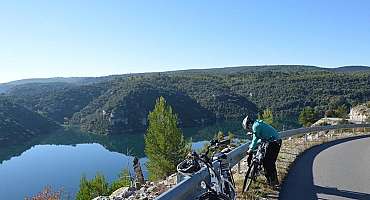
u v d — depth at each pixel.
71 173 100.44
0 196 83.38
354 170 12.24
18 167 113.06
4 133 150.62
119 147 131.88
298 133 22.59
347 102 146.88
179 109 161.75
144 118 167.38
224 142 6.00
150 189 11.45
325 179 10.70
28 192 86.06
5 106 174.88
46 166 111.44
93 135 164.50
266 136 9.27
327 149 18.39
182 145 41.41
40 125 180.12
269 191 9.04
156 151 40.75
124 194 11.95
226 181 6.09
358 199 8.49
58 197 34.84
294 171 12.03
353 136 27.98
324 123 54.72
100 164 105.56
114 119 165.75
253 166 9.15
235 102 180.25
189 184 6.56
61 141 154.50
